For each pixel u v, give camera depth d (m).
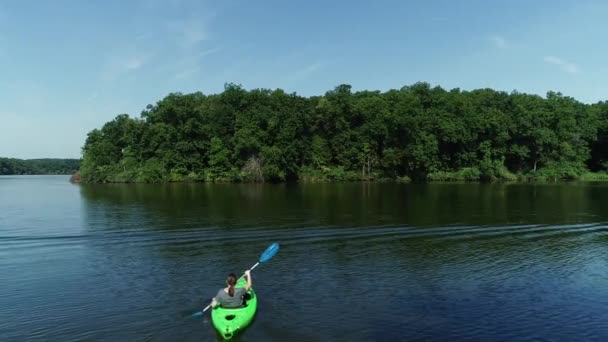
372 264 17.83
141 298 13.92
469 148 80.62
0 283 15.41
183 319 12.30
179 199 42.03
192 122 79.00
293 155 76.56
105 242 21.73
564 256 19.05
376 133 77.44
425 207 34.59
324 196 44.81
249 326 11.73
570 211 32.12
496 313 12.69
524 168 83.12
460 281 15.60
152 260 18.44
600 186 60.69
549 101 86.06
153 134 79.75
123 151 81.44
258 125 78.06
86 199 43.12
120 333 11.43
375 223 26.64
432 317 12.39
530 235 23.36
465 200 40.16
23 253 19.62
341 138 80.38
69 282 15.52
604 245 21.12
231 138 79.06
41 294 14.30
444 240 22.19
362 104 83.31
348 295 14.13
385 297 13.95
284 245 21.16
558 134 82.75
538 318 12.34
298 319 12.18
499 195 45.47
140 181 75.50
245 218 28.61
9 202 40.72
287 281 15.60
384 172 78.88
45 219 28.75
